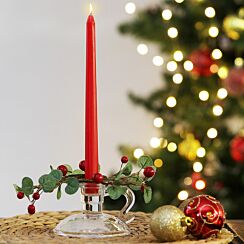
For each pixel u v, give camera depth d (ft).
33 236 3.07
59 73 9.80
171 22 8.47
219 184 8.39
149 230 3.30
